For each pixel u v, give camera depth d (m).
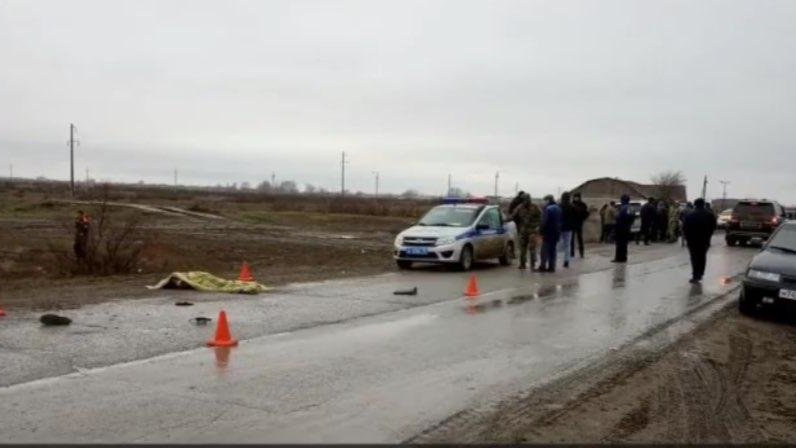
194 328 9.27
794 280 11.34
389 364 7.60
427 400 6.36
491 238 19.22
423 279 15.77
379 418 5.82
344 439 5.31
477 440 5.41
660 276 17.45
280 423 5.62
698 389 7.12
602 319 10.83
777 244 12.76
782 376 7.86
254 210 57.06
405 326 9.82
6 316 9.86
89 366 7.20
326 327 9.62
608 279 16.50
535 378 7.24
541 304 12.17
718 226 48.62
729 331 10.39
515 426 5.77
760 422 6.17
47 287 13.48
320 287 13.94
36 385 6.49
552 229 17.78
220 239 28.64
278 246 25.94
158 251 20.61
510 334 9.41
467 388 6.79
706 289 15.05
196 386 6.59
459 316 10.75
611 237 31.48
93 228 17.66
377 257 22.41
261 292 13.04
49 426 5.42
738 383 7.44
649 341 9.33
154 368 7.19
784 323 11.27
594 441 5.50
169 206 58.25
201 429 5.43
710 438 5.68
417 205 80.31
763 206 30.36
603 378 7.36
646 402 6.60
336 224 44.66
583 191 84.31
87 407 5.89
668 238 32.75
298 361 7.64
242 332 9.13
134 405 5.97
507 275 17.02
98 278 15.49
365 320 10.23
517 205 18.97
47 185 127.69
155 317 10.02
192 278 13.39
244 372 7.12
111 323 9.48
